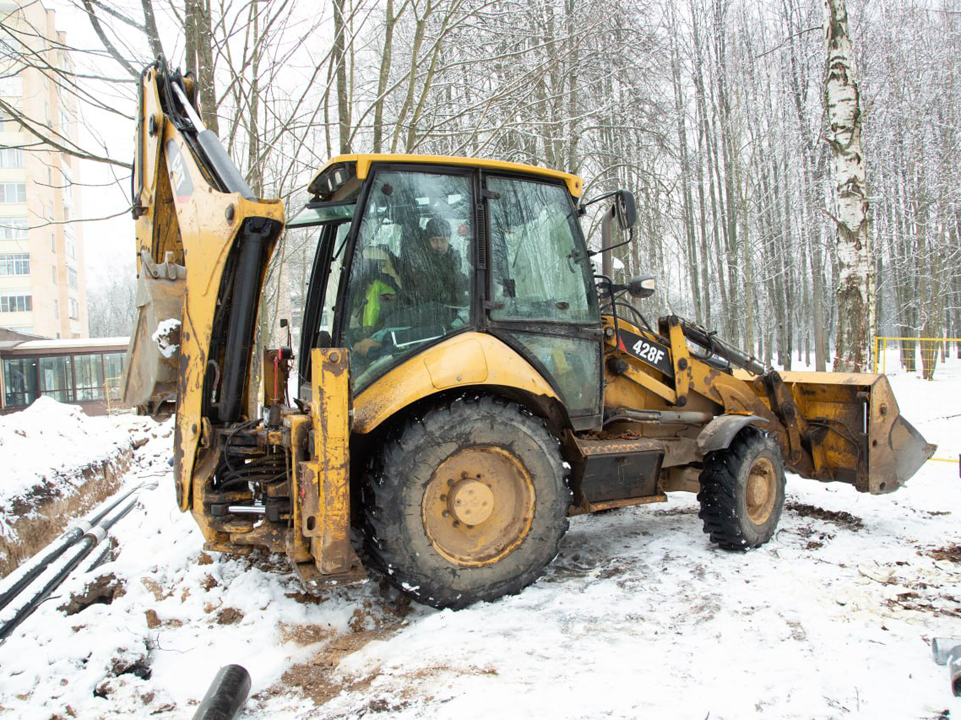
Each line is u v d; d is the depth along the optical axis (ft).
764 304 100.27
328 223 14.03
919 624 10.58
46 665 9.59
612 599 11.91
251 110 25.61
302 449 10.76
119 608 11.63
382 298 12.20
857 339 30.19
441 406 11.60
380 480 11.21
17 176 124.16
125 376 14.05
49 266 133.49
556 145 45.88
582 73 46.83
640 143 58.23
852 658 9.39
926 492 19.99
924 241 81.20
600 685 8.79
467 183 13.02
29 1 26.50
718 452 15.02
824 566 13.51
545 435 12.38
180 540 14.67
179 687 9.57
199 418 11.53
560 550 15.19
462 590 11.62
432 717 8.27
